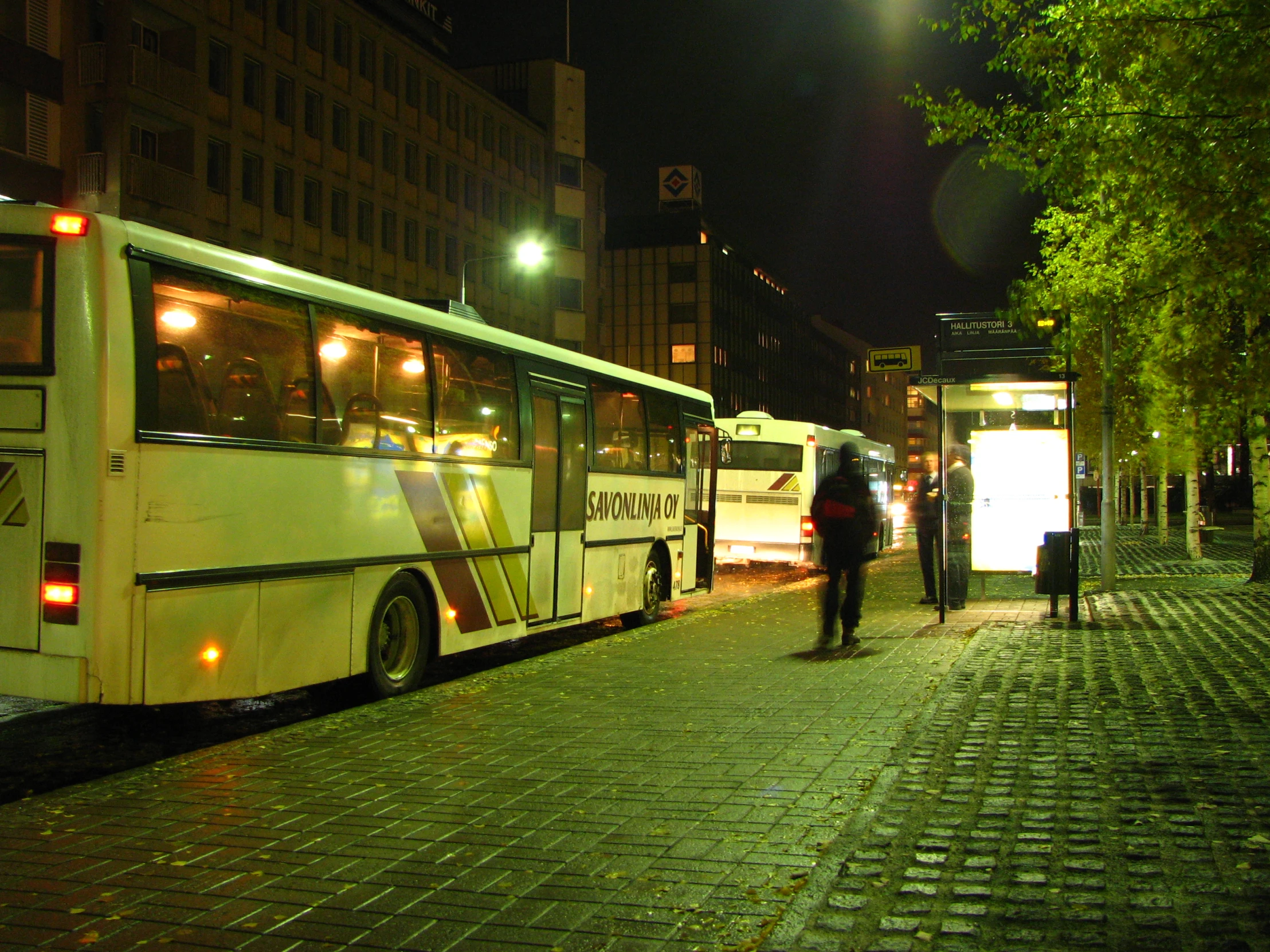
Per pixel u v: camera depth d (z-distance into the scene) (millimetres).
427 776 6730
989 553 18250
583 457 13570
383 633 9836
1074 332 11039
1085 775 6195
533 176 64375
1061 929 4035
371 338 9656
